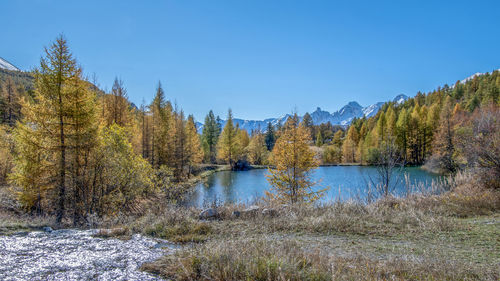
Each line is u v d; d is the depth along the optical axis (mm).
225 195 26094
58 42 12891
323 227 6531
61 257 4184
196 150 43875
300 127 17031
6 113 46031
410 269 3779
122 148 15156
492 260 4242
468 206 8297
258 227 6676
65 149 13352
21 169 13641
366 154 56875
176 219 7055
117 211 13625
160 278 3461
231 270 3461
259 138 72938
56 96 13070
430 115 53031
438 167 33375
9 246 4699
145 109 39438
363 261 4172
